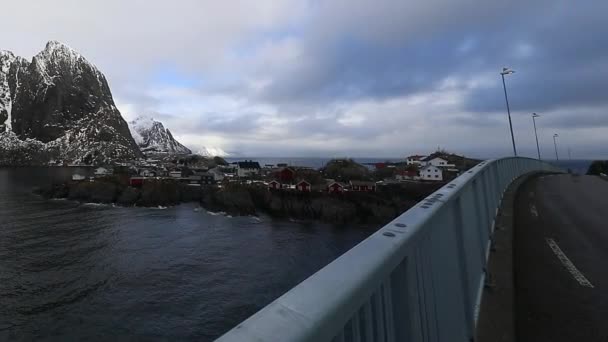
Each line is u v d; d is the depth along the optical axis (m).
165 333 17.38
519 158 17.28
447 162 88.88
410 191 61.62
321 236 39.56
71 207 56.00
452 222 2.58
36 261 26.94
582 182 15.16
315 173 84.06
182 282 23.62
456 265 2.53
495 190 7.03
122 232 38.09
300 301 0.84
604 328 2.62
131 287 22.53
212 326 18.22
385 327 1.28
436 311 1.87
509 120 21.98
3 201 59.66
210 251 31.34
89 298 20.80
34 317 18.39
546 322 2.73
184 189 69.31
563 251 4.51
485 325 2.68
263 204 56.88
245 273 25.89
